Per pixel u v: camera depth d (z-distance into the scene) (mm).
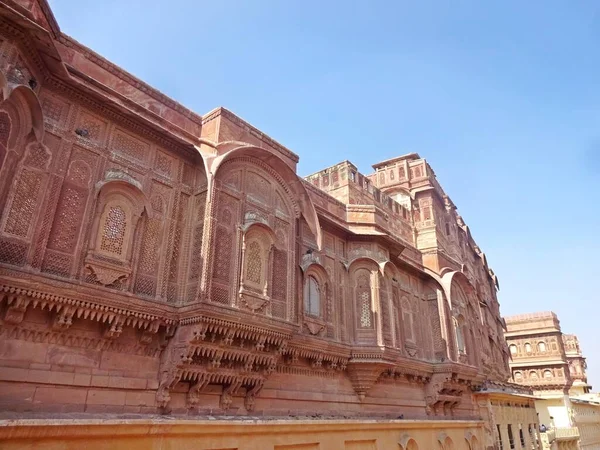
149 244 9102
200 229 9578
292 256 11539
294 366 11664
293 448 9164
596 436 45781
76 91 8547
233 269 9664
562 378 38812
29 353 7074
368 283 14398
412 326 16703
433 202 22172
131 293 8406
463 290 20781
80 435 5988
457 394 18219
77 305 7508
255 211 10797
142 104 9766
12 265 6961
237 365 9578
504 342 33062
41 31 7176
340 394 12836
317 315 12805
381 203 19578
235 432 7973
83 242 7988
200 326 8570
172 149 10117
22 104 7316
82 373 7609
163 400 8477
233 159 10516
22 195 7352
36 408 6945
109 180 8641
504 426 22781
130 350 8391
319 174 18922
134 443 6598
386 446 11703
